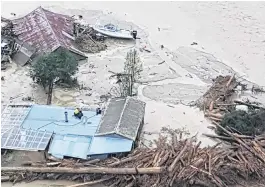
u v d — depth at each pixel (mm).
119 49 46156
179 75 42344
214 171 28484
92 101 37250
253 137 32219
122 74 39562
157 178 28078
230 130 33219
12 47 43594
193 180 27688
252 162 29766
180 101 38125
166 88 39938
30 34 45062
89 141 30922
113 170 28562
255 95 39625
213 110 36312
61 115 33344
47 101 36812
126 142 30656
